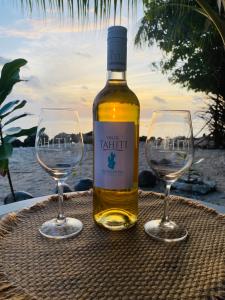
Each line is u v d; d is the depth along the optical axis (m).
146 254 0.43
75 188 1.84
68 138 0.55
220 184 2.49
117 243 0.46
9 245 0.46
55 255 0.42
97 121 0.53
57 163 0.54
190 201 0.67
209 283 0.36
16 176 2.29
